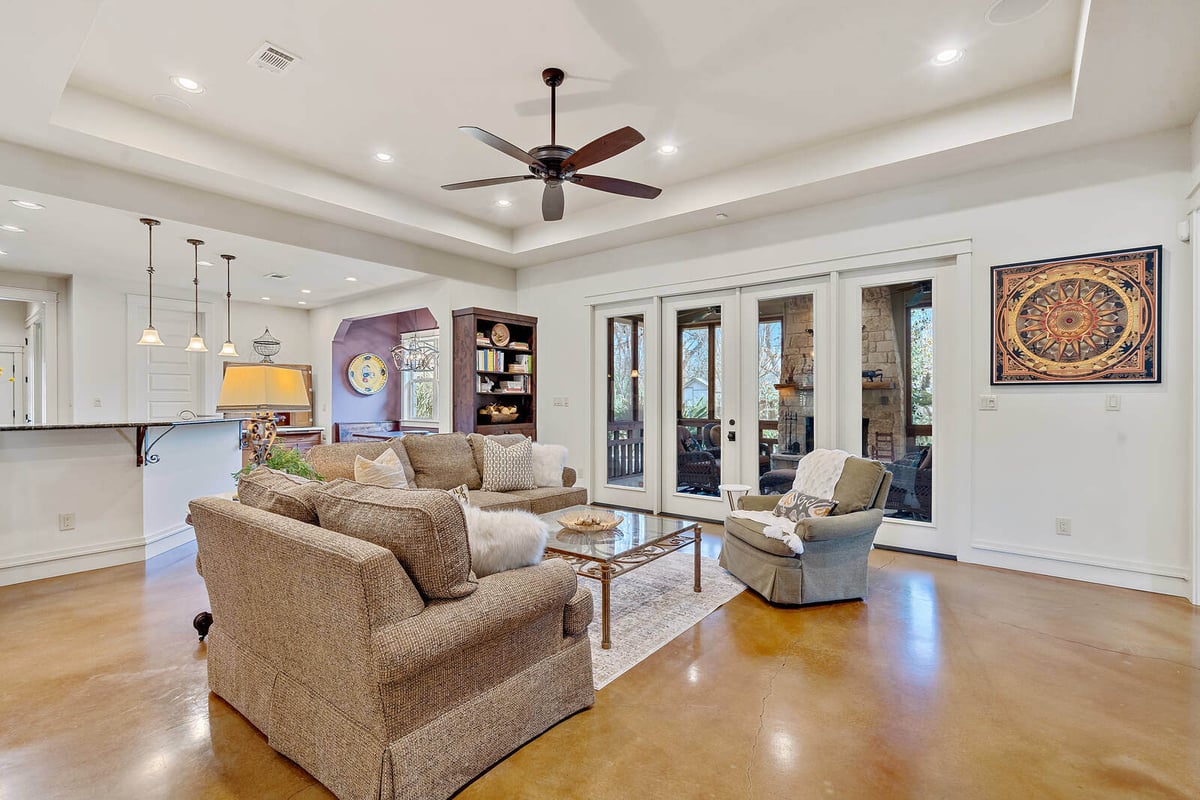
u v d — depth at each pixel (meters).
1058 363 3.47
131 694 2.13
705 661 2.43
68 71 2.50
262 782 1.66
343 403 7.70
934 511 4.02
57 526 3.55
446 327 5.89
